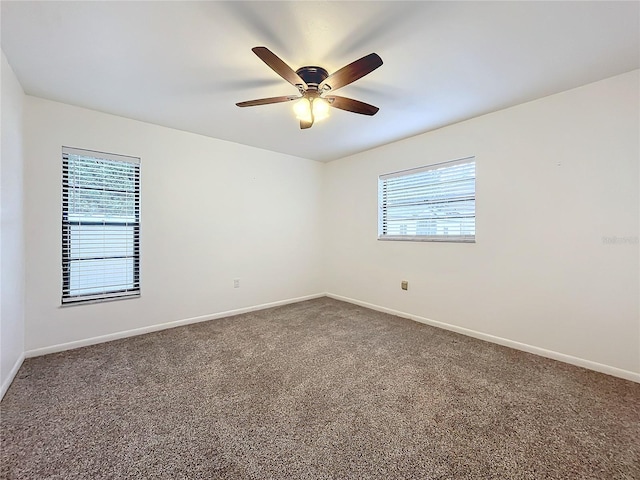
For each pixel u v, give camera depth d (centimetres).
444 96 255
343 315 390
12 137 217
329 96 213
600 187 232
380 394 200
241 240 398
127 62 203
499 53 193
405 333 321
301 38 177
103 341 294
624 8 153
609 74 221
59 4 149
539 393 201
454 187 329
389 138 371
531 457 144
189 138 349
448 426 167
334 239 484
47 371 231
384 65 206
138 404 187
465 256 317
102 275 297
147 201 321
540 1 148
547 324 260
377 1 148
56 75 221
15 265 227
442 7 152
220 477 132
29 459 141
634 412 180
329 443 153
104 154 294
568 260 248
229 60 200
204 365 243
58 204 270
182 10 154
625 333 223
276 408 183
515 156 276
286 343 292
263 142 387
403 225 385
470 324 314
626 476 133
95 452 146
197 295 359
